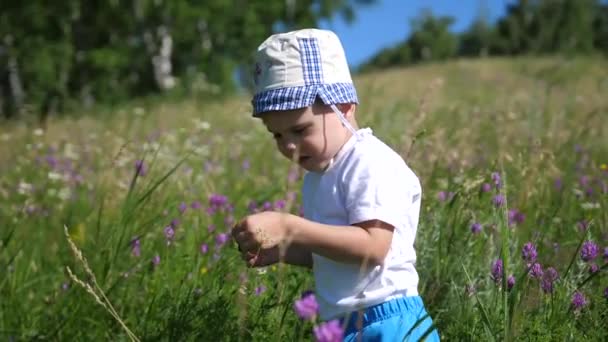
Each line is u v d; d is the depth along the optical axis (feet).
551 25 196.44
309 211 9.24
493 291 10.24
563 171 16.43
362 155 8.59
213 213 13.94
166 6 99.86
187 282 11.72
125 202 12.38
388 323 8.43
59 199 19.44
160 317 11.25
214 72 107.76
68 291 12.44
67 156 24.18
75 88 98.43
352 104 9.15
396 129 25.02
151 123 34.12
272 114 8.77
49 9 94.73
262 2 113.60
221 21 108.27
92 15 101.35
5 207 18.89
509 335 8.23
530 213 13.17
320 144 8.70
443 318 10.32
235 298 10.50
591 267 10.34
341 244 8.09
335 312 8.71
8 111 87.76
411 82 75.82
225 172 20.25
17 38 93.71
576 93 42.34
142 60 102.89
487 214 12.35
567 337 9.10
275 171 19.77
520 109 24.90
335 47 8.95
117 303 12.09
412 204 8.97
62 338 11.74
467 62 116.26
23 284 13.28
